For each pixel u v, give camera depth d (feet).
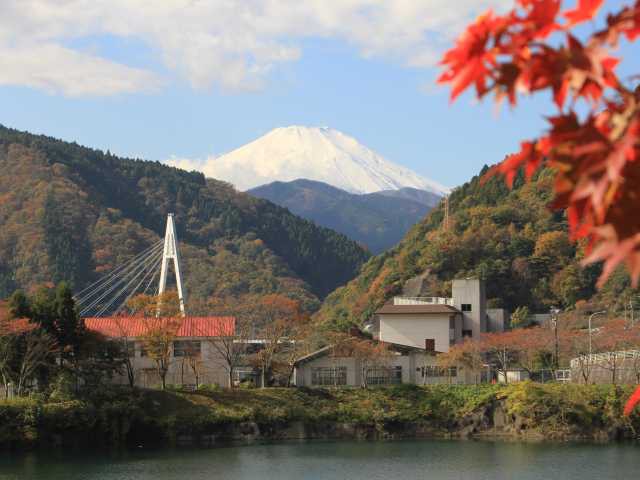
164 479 213.87
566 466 232.12
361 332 421.59
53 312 301.84
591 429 301.02
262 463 242.58
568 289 533.55
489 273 557.74
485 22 19.19
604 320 414.21
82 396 286.66
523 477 215.10
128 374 321.52
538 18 18.78
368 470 229.04
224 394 316.81
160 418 296.10
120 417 286.46
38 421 266.36
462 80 19.34
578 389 312.29
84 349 305.73
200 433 296.10
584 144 18.12
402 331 377.50
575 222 18.65
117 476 217.77
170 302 325.62
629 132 17.49
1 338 278.05
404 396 326.85
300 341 349.20
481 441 297.94
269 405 313.32
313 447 281.54
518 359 372.17
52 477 214.69
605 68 18.74
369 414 312.71
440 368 346.74
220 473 223.71
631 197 17.70
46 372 297.94
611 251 17.60
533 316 503.61
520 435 305.94
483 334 371.56
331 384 342.85
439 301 437.58
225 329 333.83
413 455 258.98
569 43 18.95
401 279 583.17
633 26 18.45
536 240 584.40
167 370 330.95
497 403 316.19
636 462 238.48
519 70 18.93
